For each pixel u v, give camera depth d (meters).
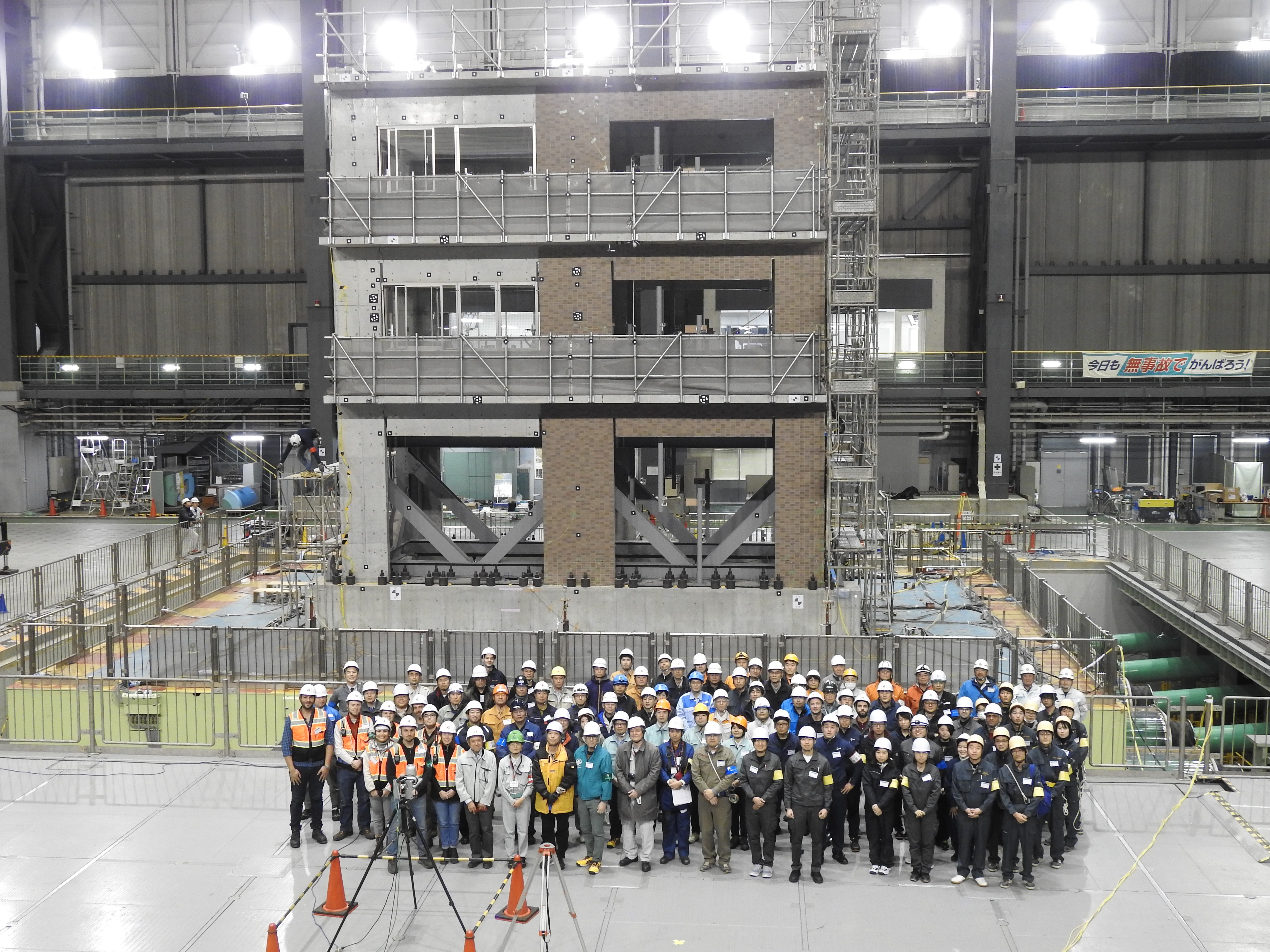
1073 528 43.50
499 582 30.61
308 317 49.00
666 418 29.88
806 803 14.98
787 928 13.90
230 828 17.03
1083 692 23.11
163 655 25.88
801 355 29.12
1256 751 24.86
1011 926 13.94
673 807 15.55
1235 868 15.60
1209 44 49.91
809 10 30.50
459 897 14.74
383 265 30.61
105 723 21.67
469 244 30.09
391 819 15.62
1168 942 13.56
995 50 47.00
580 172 30.14
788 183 29.34
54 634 25.72
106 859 15.96
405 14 47.94
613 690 18.36
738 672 17.30
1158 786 18.66
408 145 31.12
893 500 49.16
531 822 16.33
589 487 30.14
